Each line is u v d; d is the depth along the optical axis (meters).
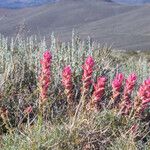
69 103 1.09
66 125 0.95
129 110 1.11
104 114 1.02
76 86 1.25
